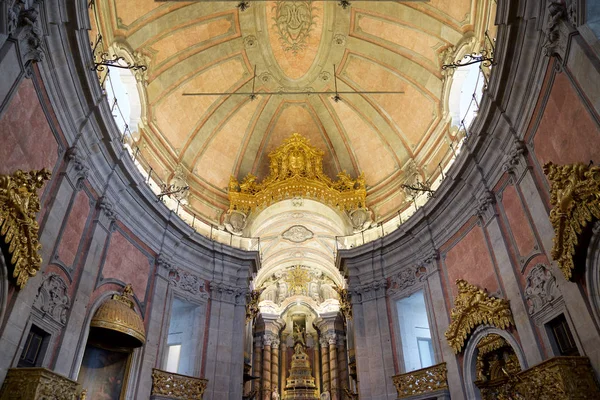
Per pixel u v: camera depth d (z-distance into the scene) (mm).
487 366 12023
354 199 19453
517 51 9883
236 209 19172
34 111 8883
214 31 17047
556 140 9031
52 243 9602
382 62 17906
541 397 8469
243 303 16953
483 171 12352
